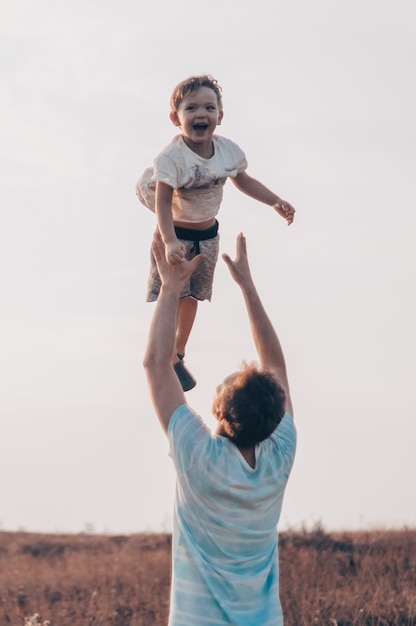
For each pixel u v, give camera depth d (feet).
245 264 18.01
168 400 16.19
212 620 15.42
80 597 46.80
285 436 16.51
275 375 16.69
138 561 55.16
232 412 15.76
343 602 40.42
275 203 19.76
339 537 56.44
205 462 15.57
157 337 16.55
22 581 51.39
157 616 40.93
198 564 15.56
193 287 19.92
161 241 17.79
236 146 19.39
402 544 52.11
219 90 18.88
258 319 17.84
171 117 19.07
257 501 15.74
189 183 18.54
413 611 38.65
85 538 69.62
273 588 15.96
